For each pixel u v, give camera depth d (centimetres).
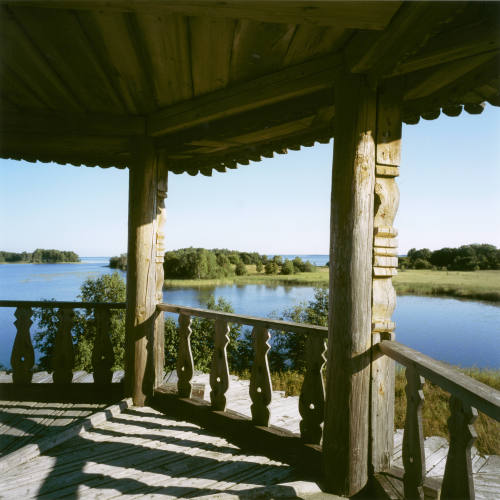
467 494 145
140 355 385
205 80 285
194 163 436
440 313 6812
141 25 211
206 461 276
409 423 198
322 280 10188
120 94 318
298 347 1830
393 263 232
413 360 189
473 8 174
